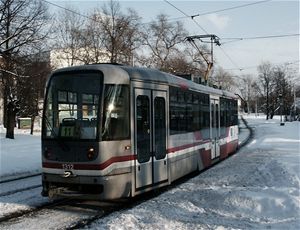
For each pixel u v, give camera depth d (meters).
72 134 9.91
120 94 10.23
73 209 10.02
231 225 8.05
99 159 9.62
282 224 8.00
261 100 117.00
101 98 9.83
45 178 10.20
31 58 31.61
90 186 9.74
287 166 15.76
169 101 12.57
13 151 24.02
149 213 9.16
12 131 35.22
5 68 28.31
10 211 9.74
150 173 11.23
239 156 22.09
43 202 10.71
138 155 10.66
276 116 111.69
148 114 11.25
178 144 13.26
